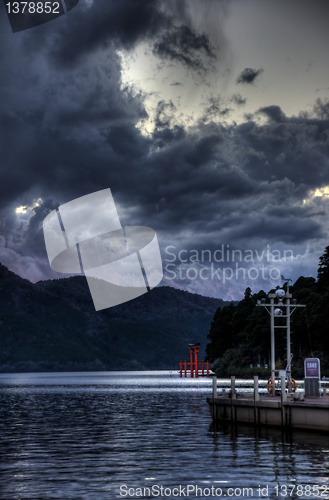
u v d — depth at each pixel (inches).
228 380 7844.5
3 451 1412.4
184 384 7455.7
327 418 1501.0
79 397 4419.3
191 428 1902.1
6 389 6565.0
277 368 6796.3
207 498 922.1
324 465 1164.5
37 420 2327.8
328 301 6299.2
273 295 2012.8
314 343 6491.1
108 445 1510.8
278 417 1648.6
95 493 958.4
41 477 1086.4
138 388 6259.8
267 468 1141.1
